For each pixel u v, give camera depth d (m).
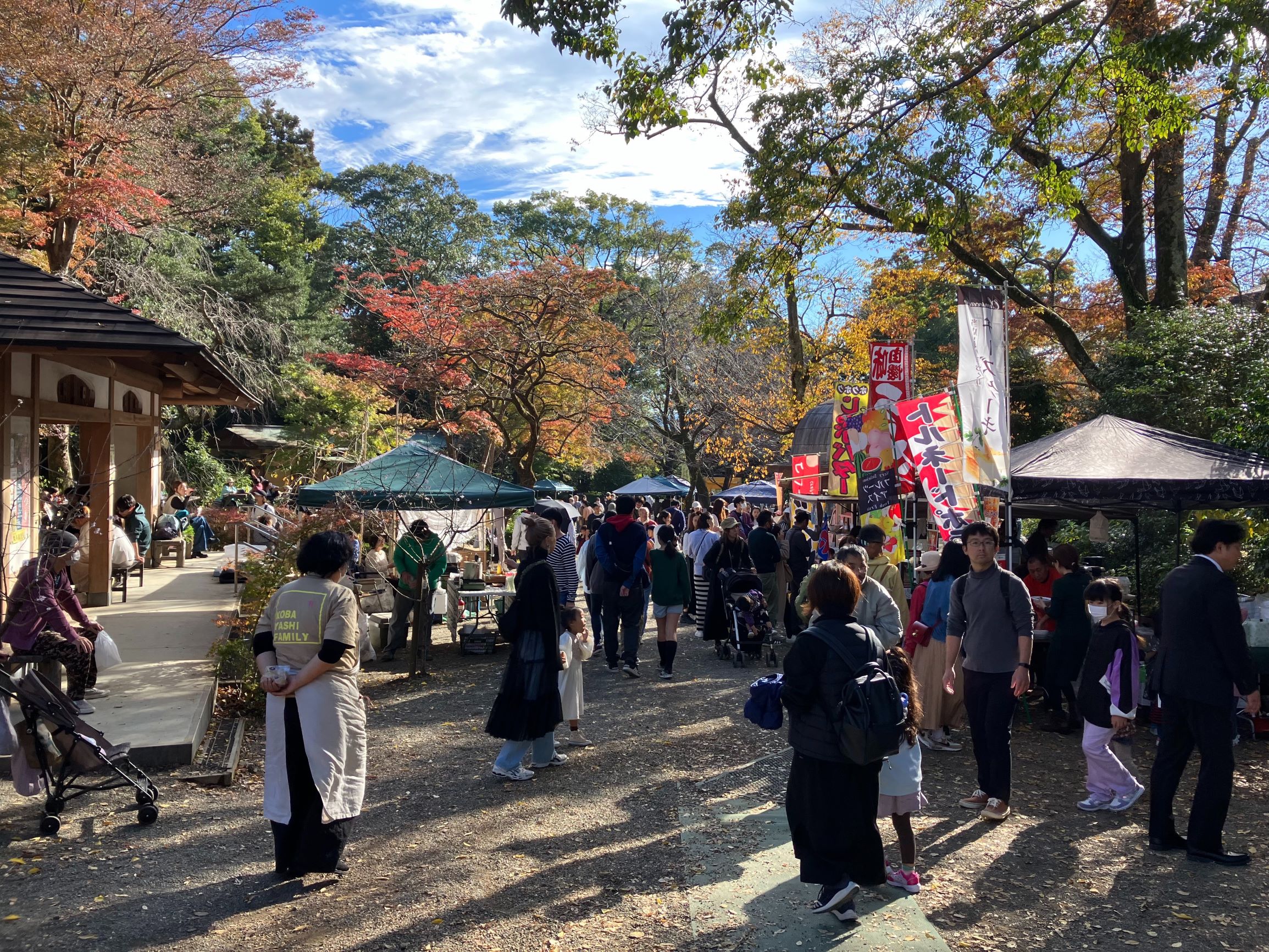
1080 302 23.33
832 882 4.21
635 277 50.03
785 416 28.11
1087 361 17.44
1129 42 13.70
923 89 11.25
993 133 11.90
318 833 4.75
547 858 5.17
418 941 4.15
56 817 5.54
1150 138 12.13
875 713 4.00
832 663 4.20
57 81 15.91
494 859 5.15
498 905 4.54
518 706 6.55
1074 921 4.36
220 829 5.61
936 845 5.38
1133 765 6.96
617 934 4.22
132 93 17.83
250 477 32.34
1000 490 7.86
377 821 5.82
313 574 4.95
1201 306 18.36
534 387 22.69
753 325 29.02
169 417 27.52
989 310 7.93
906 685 4.54
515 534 15.12
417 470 12.15
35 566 7.30
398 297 22.97
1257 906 4.51
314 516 11.11
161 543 18.47
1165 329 14.30
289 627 4.82
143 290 21.80
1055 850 5.28
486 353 21.94
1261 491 7.69
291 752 4.82
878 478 9.17
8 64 15.37
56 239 17.88
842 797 4.20
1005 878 4.87
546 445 28.47
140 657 9.76
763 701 4.69
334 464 29.42
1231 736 5.05
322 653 4.73
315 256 45.72
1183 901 4.57
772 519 13.26
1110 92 15.34
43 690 5.57
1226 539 5.14
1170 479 7.86
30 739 5.60
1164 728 5.29
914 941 4.11
